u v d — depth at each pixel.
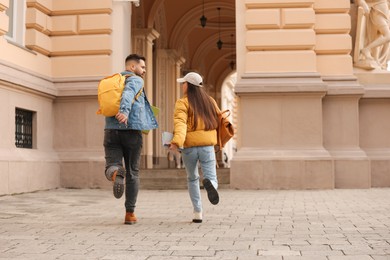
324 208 8.82
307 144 13.48
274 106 13.56
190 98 7.07
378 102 14.18
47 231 6.29
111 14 14.25
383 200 10.24
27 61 13.00
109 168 6.63
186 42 31.48
